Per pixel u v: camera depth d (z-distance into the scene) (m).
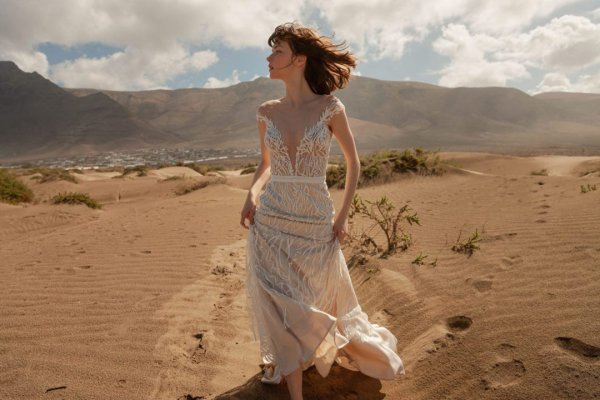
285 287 2.39
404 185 12.97
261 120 2.65
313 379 2.67
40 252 5.91
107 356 2.92
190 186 20.55
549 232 4.38
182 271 4.66
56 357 2.91
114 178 33.03
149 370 2.76
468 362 2.52
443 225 5.55
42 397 2.49
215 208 10.02
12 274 4.73
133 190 21.94
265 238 2.48
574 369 2.21
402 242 4.87
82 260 5.24
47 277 4.56
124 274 4.60
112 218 10.28
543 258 3.68
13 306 3.77
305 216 2.47
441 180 13.74
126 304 3.77
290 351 2.32
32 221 10.98
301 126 2.49
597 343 2.38
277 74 2.58
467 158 31.23
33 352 2.98
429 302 3.29
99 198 20.55
